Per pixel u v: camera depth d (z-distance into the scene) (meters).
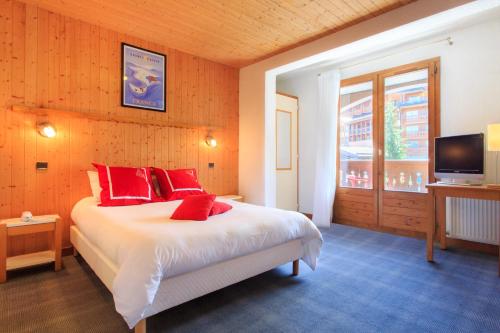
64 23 2.94
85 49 3.07
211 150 4.20
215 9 2.82
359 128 4.44
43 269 2.59
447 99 3.54
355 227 4.40
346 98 4.60
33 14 2.77
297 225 2.36
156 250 1.54
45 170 2.84
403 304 2.01
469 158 3.03
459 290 2.23
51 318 1.80
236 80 4.54
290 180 5.04
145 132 3.52
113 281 1.64
